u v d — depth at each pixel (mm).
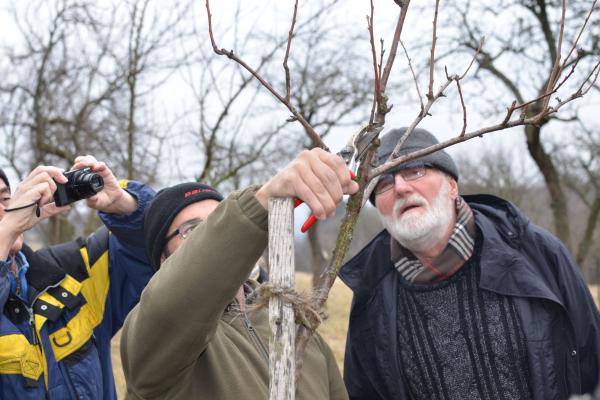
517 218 2557
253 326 1923
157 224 2047
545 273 2418
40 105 8258
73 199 2342
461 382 2426
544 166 9977
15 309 2320
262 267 2395
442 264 2484
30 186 2232
